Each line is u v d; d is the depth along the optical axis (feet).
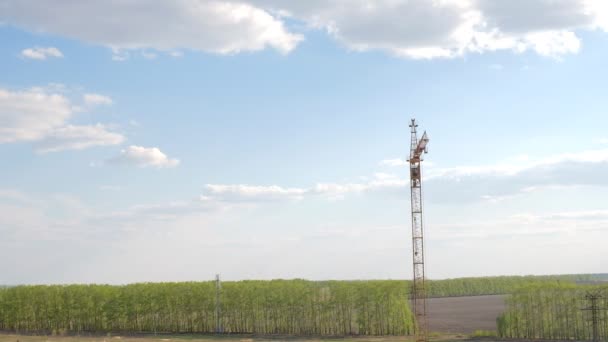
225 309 336.08
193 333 330.75
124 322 345.31
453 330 322.96
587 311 275.59
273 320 333.01
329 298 324.80
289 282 341.62
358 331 320.70
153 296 342.03
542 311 284.82
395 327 313.94
